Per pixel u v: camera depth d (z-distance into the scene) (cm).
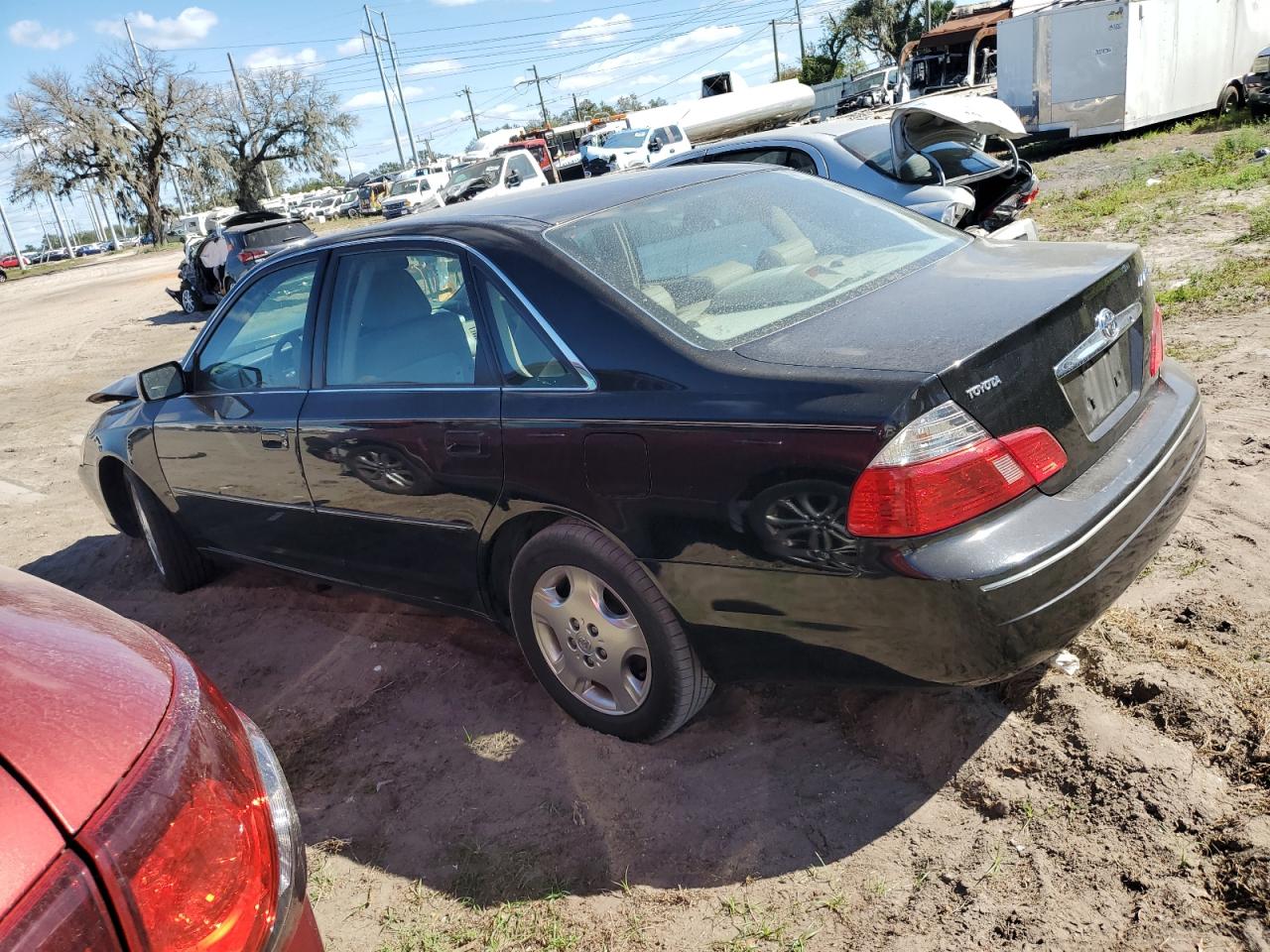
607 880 250
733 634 254
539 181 2528
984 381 223
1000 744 265
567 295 281
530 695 336
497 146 4403
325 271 358
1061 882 222
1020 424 228
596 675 294
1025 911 216
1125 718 262
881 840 246
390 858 272
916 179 709
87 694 141
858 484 217
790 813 260
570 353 276
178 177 6450
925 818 250
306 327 363
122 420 458
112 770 129
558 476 273
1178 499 266
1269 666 272
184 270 1806
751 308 274
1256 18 2042
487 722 326
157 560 475
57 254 9875
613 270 287
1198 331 600
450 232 319
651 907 238
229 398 392
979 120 728
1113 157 1664
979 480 218
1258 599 305
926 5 6481
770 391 234
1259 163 1208
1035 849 232
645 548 259
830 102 5328
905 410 213
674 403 248
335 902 259
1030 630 221
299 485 362
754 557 239
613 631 282
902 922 221
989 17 3278
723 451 237
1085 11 1759
